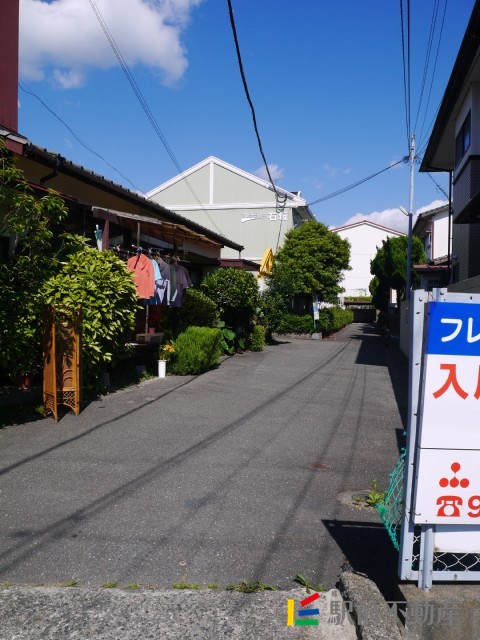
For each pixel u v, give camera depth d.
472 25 9.26
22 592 2.98
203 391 9.27
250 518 4.14
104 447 5.75
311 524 4.10
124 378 9.73
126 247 10.89
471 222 10.86
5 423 6.42
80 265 7.66
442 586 2.76
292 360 15.02
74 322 6.86
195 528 3.92
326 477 5.21
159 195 27.58
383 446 6.47
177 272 10.97
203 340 11.10
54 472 4.93
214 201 26.92
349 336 27.78
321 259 25.73
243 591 3.05
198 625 2.72
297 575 3.29
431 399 2.61
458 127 13.66
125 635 2.63
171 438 6.25
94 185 9.68
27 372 7.20
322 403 8.97
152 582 3.17
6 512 4.05
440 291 2.60
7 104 8.15
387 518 3.46
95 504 4.25
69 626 2.69
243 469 5.30
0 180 5.88
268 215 26.38
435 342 2.60
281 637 2.64
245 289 15.73
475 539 2.69
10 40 8.17
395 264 24.23
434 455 2.62
